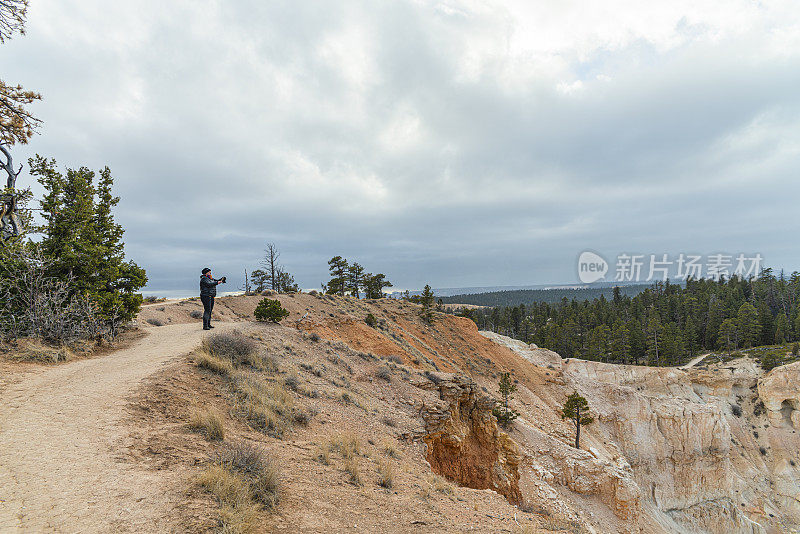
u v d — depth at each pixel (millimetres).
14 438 6012
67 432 6496
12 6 13789
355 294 83875
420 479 10039
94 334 13766
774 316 105812
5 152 16703
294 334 20672
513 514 9586
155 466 5883
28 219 16453
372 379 18828
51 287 13641
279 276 70188
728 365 75625
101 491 4934
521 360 64938
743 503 54469
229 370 11312
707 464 54406
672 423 56125
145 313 25578
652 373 68562
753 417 66312
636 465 52531
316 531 5406
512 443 26391
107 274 16703
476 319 152250
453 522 7371
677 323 107750
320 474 7664
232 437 7938
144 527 4316
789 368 65188
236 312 35344
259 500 5637
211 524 4621
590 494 32656
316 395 13070
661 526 43906
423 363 36562
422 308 64000
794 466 58938
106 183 19188
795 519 54594
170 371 10328
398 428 14102
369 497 7340
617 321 106500
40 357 10711
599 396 59406
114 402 8008
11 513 4184
